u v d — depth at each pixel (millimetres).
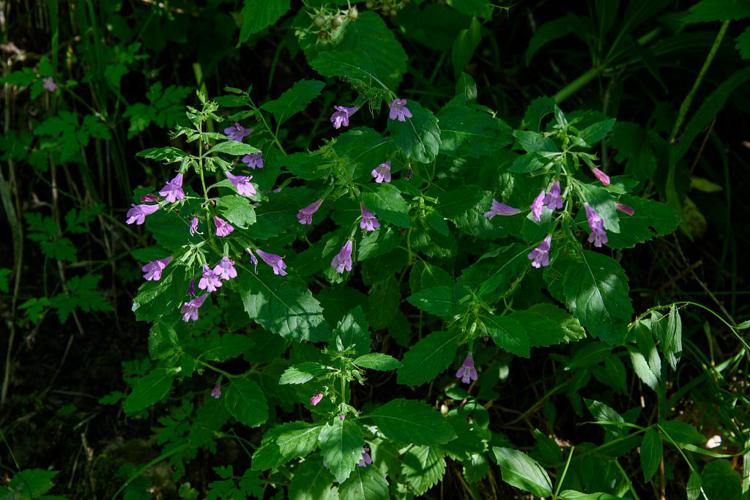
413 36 1221
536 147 915
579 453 1082
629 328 1011
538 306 998
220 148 917
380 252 989
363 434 966
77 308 1232
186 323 1048
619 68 1233
